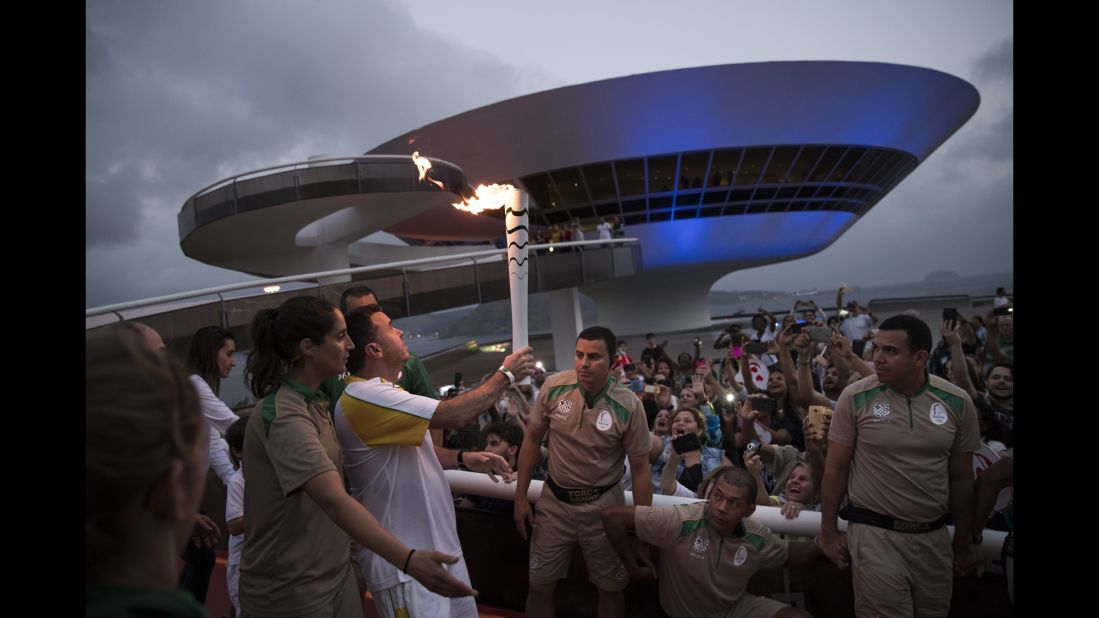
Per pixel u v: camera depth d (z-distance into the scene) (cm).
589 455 234
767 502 290
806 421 319
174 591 71
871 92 2778
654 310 3794
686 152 2848
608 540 237
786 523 225
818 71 2688
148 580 73
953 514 206
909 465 198
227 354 310
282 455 166
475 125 2822
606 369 229
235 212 1527
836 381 530
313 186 1506
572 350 1967
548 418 244
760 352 628
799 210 3139
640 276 3666
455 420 193
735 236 3177
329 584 183
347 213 1861
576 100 2709
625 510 226
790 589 230
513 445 339
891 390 202
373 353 205
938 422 196
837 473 212
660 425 458
